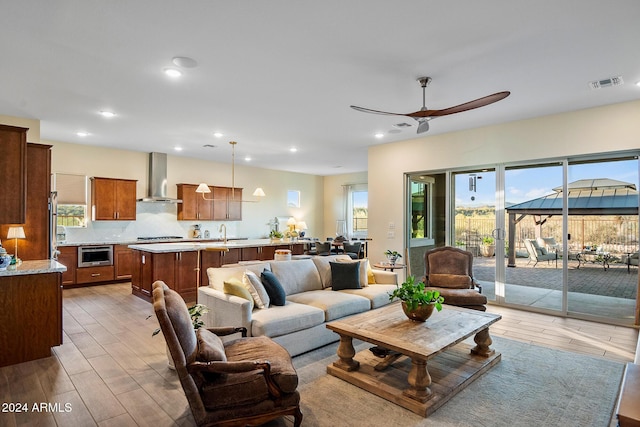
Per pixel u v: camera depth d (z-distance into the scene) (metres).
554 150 4.80
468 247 5.80
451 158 5.81
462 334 2.79
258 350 2.48
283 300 3.69
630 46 2.91
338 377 2.95
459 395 2.66
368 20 2.56
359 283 4.61
